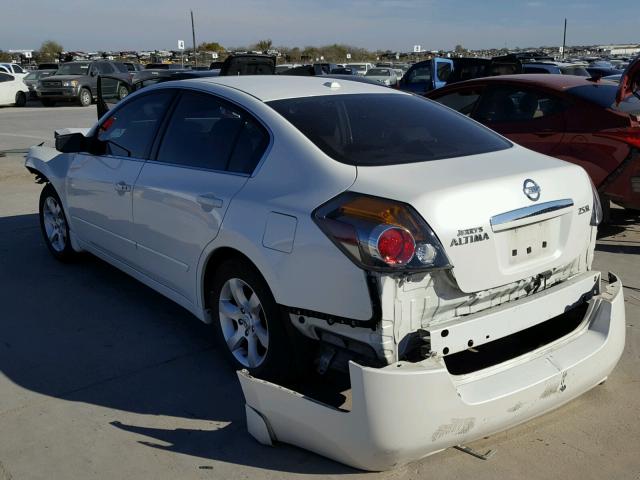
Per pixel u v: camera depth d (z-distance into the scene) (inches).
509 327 119.9
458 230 112.0
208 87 160.4
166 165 164.9
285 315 127.1
